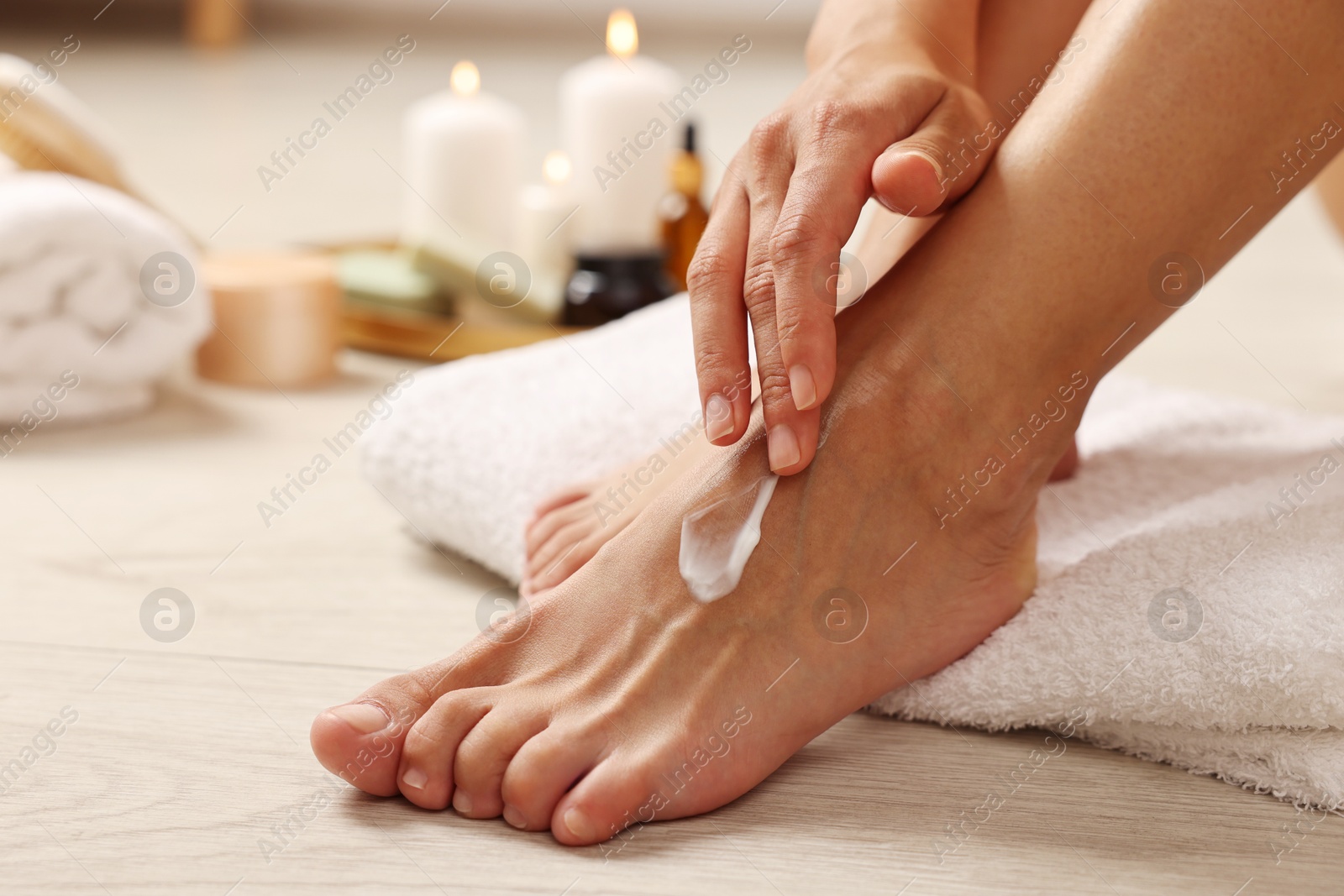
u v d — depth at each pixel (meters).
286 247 1.92
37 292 1.16
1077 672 0.67
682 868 0.57
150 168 2.63
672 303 1.15
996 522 0.68
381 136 3.25
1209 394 1.08
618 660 0.64
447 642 0.79
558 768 0.60
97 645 0.78
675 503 0.67
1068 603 0.70
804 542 0.65
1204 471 0.88
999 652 0.70
